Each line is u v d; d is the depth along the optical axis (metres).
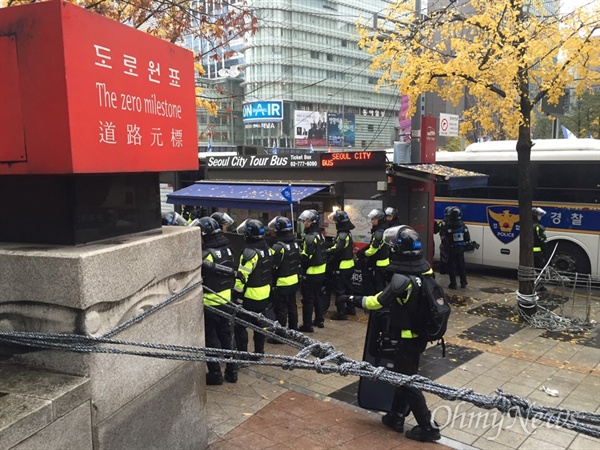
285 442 4.32
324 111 65.44
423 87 8.34
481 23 7.67
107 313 2.90
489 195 11.97
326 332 7.84
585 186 10.62
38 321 2.84
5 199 3.15
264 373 6.16
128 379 3.06
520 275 8.48
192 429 3.81
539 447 4.42
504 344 7.26
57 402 2.50
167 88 3.51
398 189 9.81
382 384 4.79
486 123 8.66
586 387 5.73
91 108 2.79
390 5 9.14
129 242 3.17
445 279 11.91
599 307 9.36
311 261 7.66
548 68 8.03
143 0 7.65
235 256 9.73
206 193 10.62
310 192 9.12
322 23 64.25
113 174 3.27
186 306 3.71
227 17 8.50
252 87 62.44
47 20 2.62
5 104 2.76
